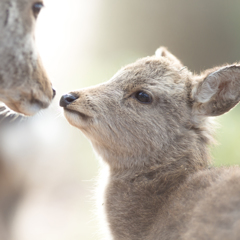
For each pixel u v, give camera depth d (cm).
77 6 3359
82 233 1761
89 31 3475
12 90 899
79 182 1892
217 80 998
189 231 741
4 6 828
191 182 898
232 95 996
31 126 1403
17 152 1389
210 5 3472
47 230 1734
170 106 1020
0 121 1345
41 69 931
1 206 1454
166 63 1077
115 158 1046
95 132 1025
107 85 1053
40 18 1531
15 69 874
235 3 3416
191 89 1031
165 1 3550
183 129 1023
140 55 3266
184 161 1011
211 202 744
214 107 1013
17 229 1548
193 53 3497
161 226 856
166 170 1002
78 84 2614
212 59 3450
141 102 1026
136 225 950
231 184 768
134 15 3600
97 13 3547
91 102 1017
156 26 3575
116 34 3588
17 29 851
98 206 1075
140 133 1016
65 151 1708
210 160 1064
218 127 1115
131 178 1019
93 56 3356
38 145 1437
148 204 953
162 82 1034
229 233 667
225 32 3438
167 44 3541
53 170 1625
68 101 1024
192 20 3500
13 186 1437
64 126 1641
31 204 1598
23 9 848
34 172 1478
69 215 1820
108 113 1021
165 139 1012
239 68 970
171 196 911
